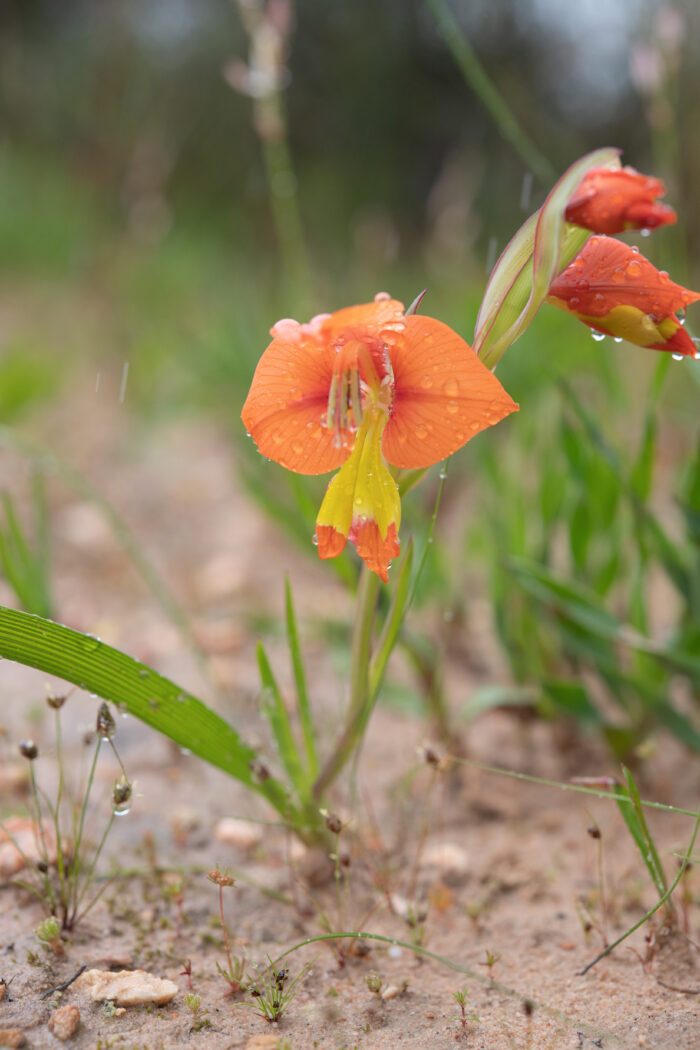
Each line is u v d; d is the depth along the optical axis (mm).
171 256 1430
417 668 472
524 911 411
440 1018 372
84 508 731
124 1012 368
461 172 1366
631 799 379
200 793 451
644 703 452
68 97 2145
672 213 344
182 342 1049
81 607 582
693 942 390
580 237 356
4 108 2119
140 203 1304
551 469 482
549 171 490
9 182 1647
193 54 2256
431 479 646
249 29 604
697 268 1151
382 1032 368
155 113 2131
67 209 1625
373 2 2391
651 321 359
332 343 359
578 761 473
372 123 2395
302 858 423
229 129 2172
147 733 480
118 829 432
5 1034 357
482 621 585
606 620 442
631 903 410
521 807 452
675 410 748
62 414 941
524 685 485
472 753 477
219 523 734
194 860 422
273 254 1802
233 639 547
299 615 580
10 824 418
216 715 390
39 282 1460
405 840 437
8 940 385
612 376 579
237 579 624
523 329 358
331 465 371
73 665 379
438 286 1172
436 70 2385
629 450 646
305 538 523
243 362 798
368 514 361
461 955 394
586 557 470
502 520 520
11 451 825
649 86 608
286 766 412
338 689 513
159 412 928
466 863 428
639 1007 374
